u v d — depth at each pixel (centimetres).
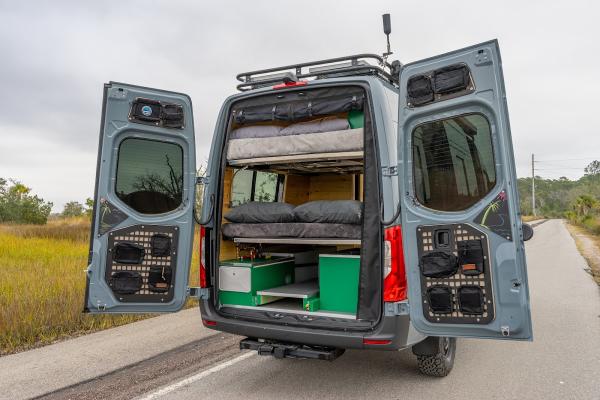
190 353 535
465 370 468
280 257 503
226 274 448
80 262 1109
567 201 15262
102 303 420
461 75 328
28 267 1028
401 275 355
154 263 433
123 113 432
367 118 379
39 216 2523
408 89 350
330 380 443
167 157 448
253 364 493
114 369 483
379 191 362
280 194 607
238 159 450
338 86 397
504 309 314
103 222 423
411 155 349
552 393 406
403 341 357
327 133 407
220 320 425
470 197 328
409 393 409
